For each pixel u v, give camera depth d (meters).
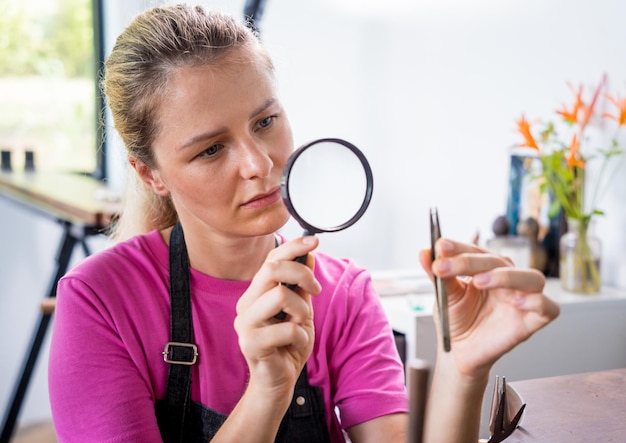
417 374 0.78
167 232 1.30
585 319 2.15
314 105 3.61
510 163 2.48
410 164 3.14
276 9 3.74
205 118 1.08
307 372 1.27
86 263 1.24
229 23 1.14
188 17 1.14
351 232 3.53
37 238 3.96
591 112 2.23
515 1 2.56
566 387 1.29
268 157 1.09
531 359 2.10
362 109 3.38
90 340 1.17
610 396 1.25
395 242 3.28
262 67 1.12
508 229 2.41
